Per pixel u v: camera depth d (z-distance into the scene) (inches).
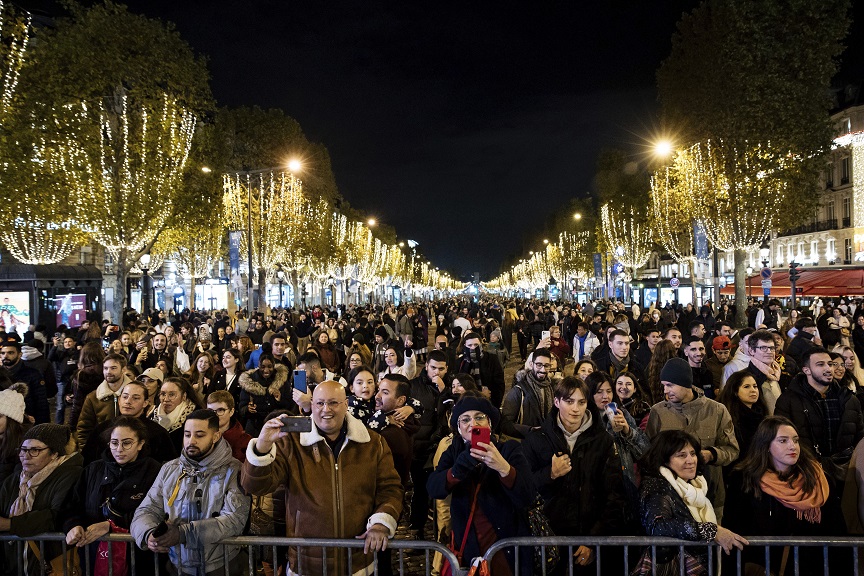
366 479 182.9
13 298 998.4
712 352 402.3
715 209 1140.5
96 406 303.0
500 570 177.5
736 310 1134.4
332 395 178.9
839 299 1524.4
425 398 308.2
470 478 183.5
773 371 281.4
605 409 224.7
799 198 1077.1
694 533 175.2
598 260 2267.5
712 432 232.7
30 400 380.5
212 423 195.3
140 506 189.6
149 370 328.2
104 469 207.5
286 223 1695.4
